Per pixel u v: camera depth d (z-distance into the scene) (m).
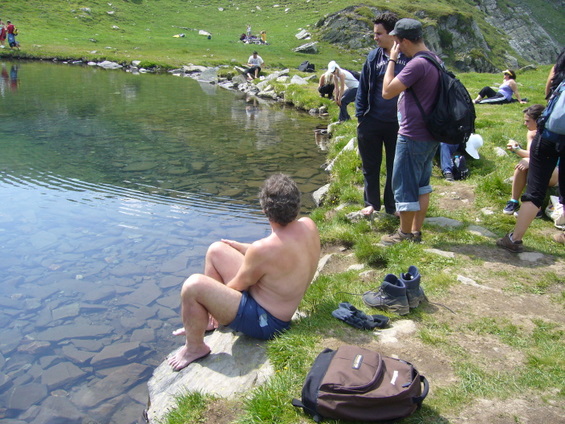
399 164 6.07
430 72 5.60
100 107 19.69
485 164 9.73
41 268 6.86
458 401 3.60
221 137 15.39
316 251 4.43
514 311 4.88
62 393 4.57
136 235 8.02
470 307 4.94
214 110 20.30
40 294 6.20
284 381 3.79
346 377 3.32
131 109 19.56
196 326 4.36
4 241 7.66
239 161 12.70
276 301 4.32
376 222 7.38
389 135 7.00
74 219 8.63
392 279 5.02
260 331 4.36
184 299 4.28
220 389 4.03
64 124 16.42
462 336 4.45
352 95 15.74
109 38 44.59
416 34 5.63
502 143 10.91
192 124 17.23
